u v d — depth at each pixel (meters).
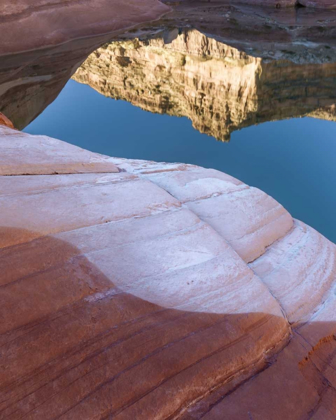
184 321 1.93
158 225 2.46
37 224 2.11
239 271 2.35
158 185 3.07
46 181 2.51
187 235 2.47
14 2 12.91
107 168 3.02
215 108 18.70
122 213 2.46
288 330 2.22
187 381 1.68
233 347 1.91
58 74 11.84
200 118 18.86
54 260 1.96
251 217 3.03
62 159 2.82
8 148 2.73
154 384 1.61
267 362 1.99
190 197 3.01
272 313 2.19
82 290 1.87
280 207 3.35
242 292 2.22
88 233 2.20
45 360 1.54
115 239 2.24
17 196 2.26
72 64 12.55
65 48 13.16
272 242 2.94
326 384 2.02
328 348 2.26
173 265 2.23
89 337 1.69
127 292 1.96
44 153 2.83
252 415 1.70
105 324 1.76
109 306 1.85
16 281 1.79
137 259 2.17
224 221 2.87
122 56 24.50
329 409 1.87
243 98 18.77
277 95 17.77
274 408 1.76
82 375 1.54
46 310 1.72
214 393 1.75
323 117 16.14
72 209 2.32
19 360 1.51
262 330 2.08
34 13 13.29
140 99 22.47
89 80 24.38
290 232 3.15
